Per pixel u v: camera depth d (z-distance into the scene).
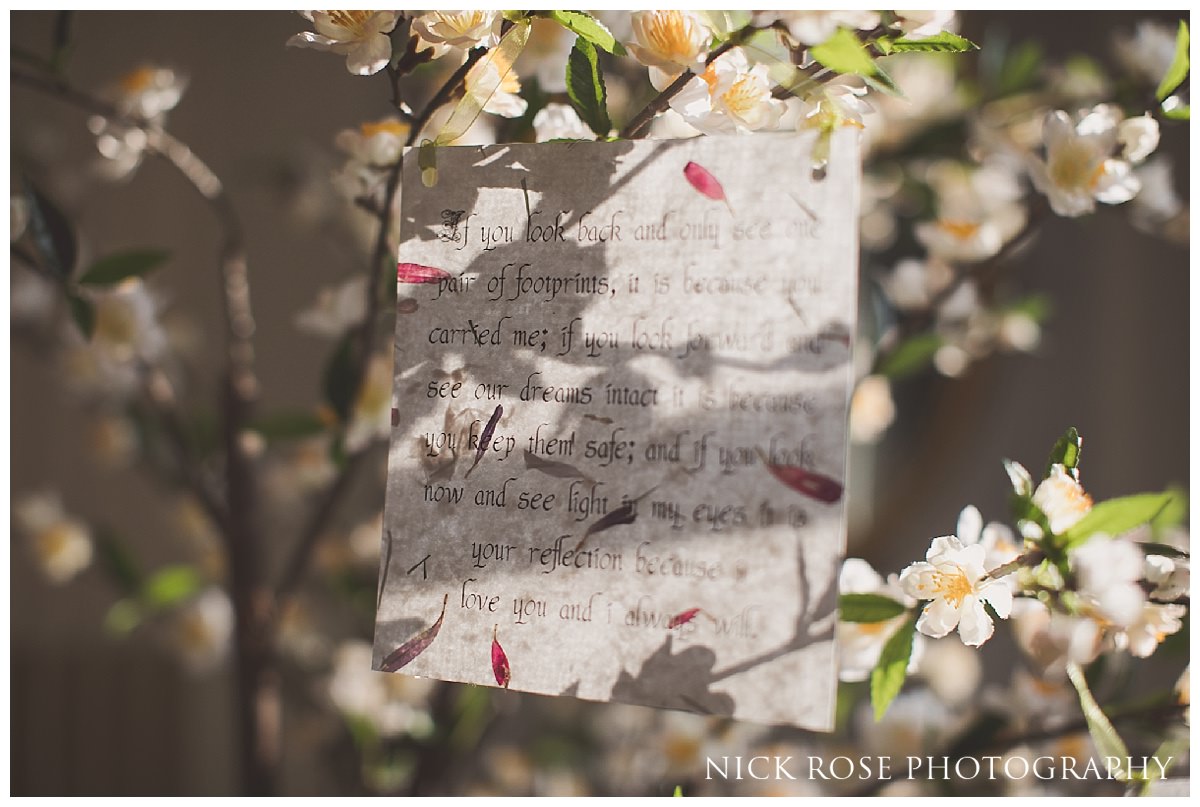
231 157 2.06
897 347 1.01
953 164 1.12
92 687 2.02
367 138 0.67
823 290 0.42
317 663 1.25
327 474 1.19
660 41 0.50
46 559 1.42
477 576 0.46
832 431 0.42
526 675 0.44
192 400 1.26
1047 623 0.62
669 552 0.43
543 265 0.47
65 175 1.75
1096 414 1.94
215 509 0.98
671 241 0.45
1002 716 0.81
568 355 0.46
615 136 0.54
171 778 2.02
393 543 0.47
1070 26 1.81
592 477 0.45
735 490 0.43
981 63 1.08
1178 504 0.68
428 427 0.47
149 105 0.84
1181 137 1.68
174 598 1.15
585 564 0.44
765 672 0.41
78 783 1.98
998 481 1.91
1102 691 0.77
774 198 0.44
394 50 0.60
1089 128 0.61
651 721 1.38
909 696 1.03
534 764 1.41
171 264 2.05
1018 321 1.22
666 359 0.44
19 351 2.01
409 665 0.46
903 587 0.54
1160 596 0.55
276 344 2.06
